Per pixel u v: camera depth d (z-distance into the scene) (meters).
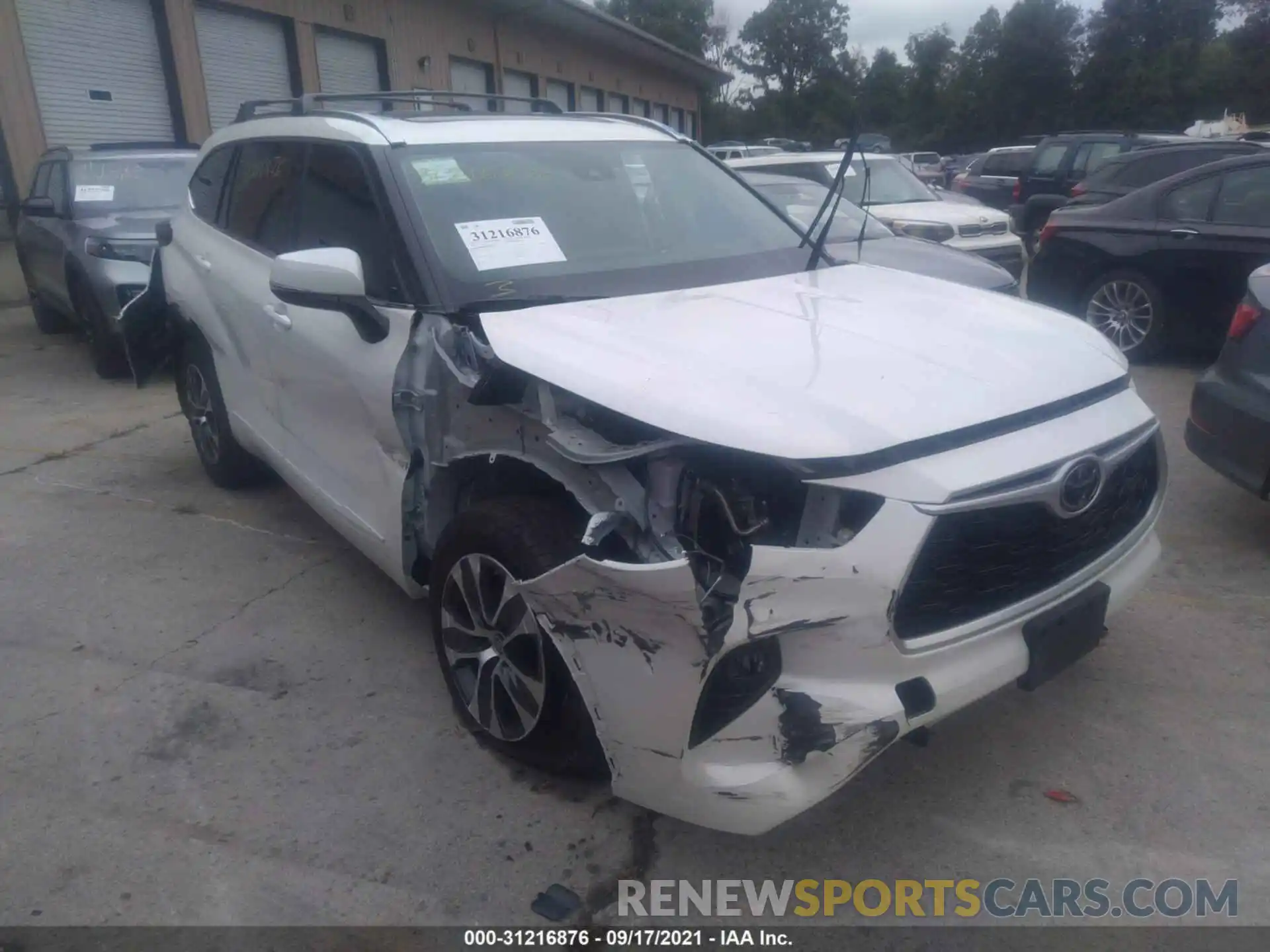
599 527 2.50
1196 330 8.02
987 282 6.74
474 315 3.15
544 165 3.91
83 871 2.80
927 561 2.42
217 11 14.21
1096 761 3.19
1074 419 2.77
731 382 2.60
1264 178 7.61
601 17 22.59
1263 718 3.39
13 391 8.06
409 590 3.59
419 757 3.27
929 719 2.52
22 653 3.94
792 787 2.40
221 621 4.17
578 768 3.01
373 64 17.38
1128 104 58.25
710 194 4.22
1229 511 5.10
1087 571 2.84
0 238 12.12
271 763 3.25
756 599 2.33
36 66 12.09
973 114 62.88
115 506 5.45
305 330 3.83
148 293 5.52
